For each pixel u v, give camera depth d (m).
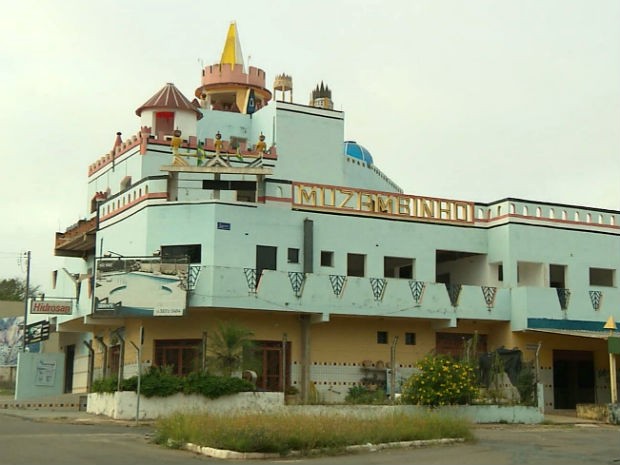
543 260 43.09
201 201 37.66
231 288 36.06
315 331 39.09
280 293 37.00
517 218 42.78
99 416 32.41
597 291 43.72
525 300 41.34
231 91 54.38
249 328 37.66
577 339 43.22
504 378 37.03
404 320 41.06
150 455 19.58
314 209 39.62
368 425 23.78
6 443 20.86
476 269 43.97
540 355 42.25
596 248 44.62
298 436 20.83
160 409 31.20
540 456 21.03
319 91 58.53
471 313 41.00
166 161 44.47
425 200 42.34
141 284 35.91
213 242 37.19
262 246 38.19
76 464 17.27
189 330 37.16
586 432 30.50
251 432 20.55
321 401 35.09
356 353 39.75
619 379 43.94
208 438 20.72
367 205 40.88
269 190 38.84
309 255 38.81
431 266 41.78
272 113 47.72
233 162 45.09
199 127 48.84
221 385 31.62
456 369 33.50
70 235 47.41
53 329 46.25
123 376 38.25
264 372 37.66
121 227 40.47
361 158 54.91
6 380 62.88
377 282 39.22
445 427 25.20
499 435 27.80
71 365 48.62
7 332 64.19
